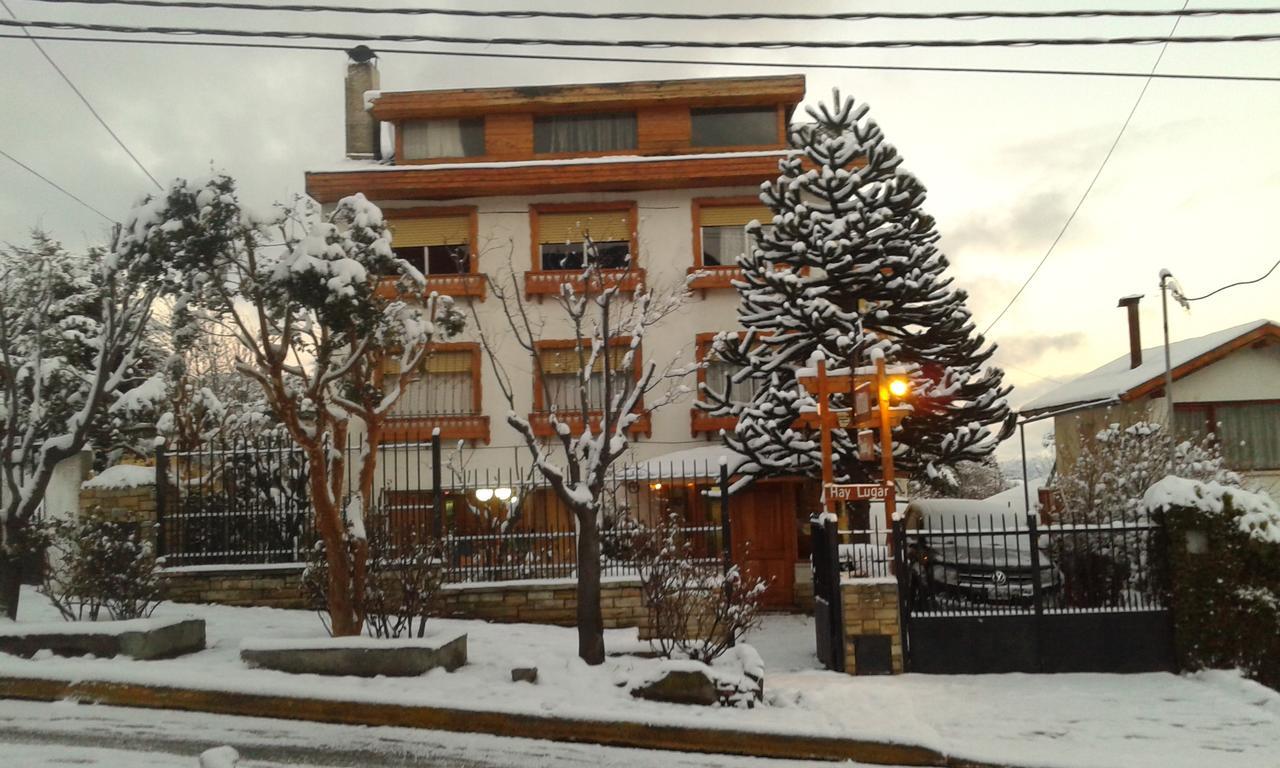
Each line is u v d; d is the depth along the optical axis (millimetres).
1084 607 11930
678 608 11102
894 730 8938
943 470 23359
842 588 11797
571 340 20047
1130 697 10469
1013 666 11688
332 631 10633
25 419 13867
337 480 11078
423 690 9367
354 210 11109
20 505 11445
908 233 17078
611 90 21484
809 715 9453
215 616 12844
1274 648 11312
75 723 8352
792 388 17562
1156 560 11953
